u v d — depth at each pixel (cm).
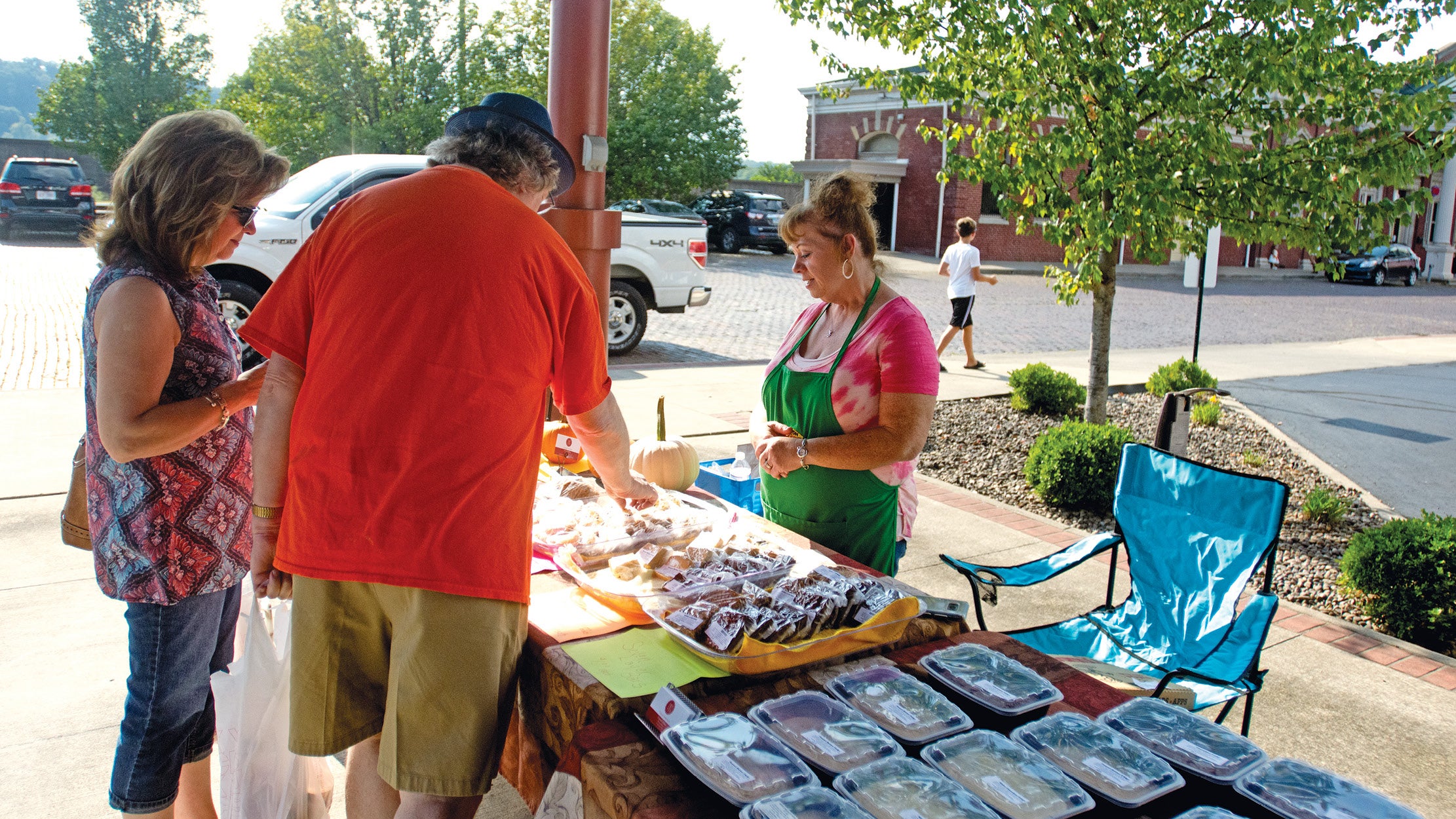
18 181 1983
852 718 170
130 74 2870
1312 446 779
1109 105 561
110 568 201
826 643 195
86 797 261
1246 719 268
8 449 571
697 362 1026
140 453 187
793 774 151
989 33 579
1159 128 623
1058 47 579
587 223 380
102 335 187
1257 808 154
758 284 1914
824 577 218
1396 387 1071
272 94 2225
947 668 193
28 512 469
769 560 236
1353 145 567
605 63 377
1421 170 563
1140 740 170
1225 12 575
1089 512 570
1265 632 275
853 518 275
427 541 169
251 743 209
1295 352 1345
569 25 367
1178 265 2939
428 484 168
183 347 198
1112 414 839
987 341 1321
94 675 325
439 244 170
